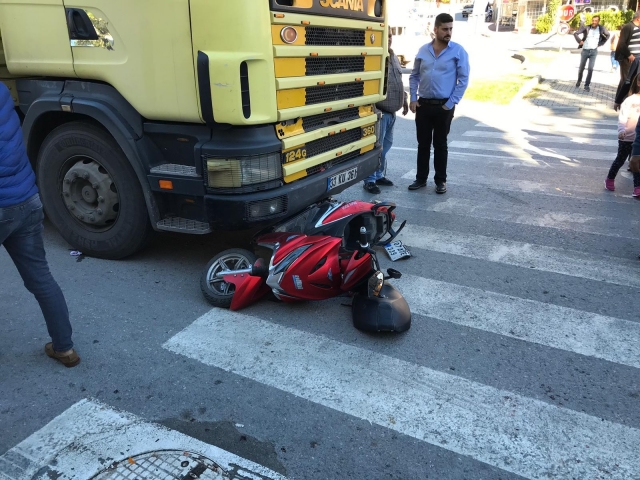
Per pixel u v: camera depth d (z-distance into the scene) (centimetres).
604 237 555
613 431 289
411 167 841
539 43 3155
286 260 386
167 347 362
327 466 267
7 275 462
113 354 354
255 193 395
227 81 361
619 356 355
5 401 310
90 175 457
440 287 449
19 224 297
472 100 1464
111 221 477
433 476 262
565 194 700
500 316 404
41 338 372
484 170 820
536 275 471
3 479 258
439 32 636
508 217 616
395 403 310
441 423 295
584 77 1822
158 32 379
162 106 396
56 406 306
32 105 456
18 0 432
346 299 429
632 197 687
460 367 343
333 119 470
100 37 407
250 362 347
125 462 267
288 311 409
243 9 354
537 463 269
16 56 452
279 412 303
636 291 442
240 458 270
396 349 362
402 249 506
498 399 313
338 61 457
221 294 413
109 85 427
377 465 268
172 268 480
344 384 326
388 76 586
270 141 393
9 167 287
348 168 489
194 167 413
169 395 316
